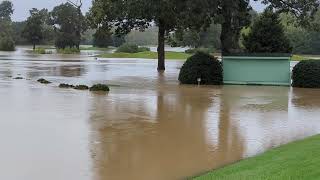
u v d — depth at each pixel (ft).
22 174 35.65
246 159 39.91
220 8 121.29
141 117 62.34
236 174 33.94
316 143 43.70
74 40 394.73
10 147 43.98
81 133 51.08
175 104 75.87
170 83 114.42
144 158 41.19
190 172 37.14
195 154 42.86
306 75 107.96
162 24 158.92
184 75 113.39
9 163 38.58
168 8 128.47
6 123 56.08
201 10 114.32
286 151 40.91
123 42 472.44
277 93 95.55
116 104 74.38
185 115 64.69
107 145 45.73
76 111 66.23
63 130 52.47
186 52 313.32
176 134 51.62
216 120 61.11
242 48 136.98
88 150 43.57
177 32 151.33
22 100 77.56
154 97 85.10
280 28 123.13
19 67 167.43
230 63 117.08
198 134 51.83
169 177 35.81
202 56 114.01
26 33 431.84
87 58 255.91
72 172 36.52
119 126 55.62
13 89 95.09
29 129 52.70
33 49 396.78
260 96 89.61
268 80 115.75
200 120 60.90
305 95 92.12
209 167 38.52
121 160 40.37
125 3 147.74
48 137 48.67
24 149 43.32
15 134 49.88
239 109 71.31
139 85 108.37
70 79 121.90
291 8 126.41
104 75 137.08
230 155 42.50
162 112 67.05
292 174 32.32
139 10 135.85
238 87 108.37
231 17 122.01
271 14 124.06
